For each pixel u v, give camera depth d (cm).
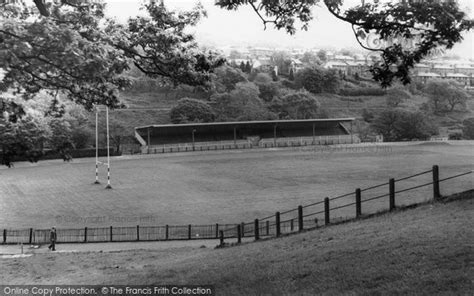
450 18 1011
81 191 4897
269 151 9400
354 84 19975
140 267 1855
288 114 13838
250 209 3841
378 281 936
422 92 17875
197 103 12538
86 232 2856
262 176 5806
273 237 2181
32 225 3391
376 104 16825
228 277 1241
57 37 927
